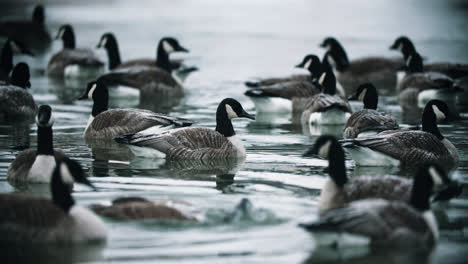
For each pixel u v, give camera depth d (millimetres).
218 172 15117
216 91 27891
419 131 16125
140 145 16391
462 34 42750
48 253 10047
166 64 30172
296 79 27203
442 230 11367
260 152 17297
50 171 13883
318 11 54500
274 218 11539
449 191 13500
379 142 15500
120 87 26734
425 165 11070
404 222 10359
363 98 21141
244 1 59000
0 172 14719
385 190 11617
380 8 55625
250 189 13539
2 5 53562
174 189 13469
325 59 27516
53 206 10633
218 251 10109
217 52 37719
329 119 21516
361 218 10188
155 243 10383
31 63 35094
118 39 41125
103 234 10508
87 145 17969
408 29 44969
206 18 51219
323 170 15273
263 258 9914
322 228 10008
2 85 22078
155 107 24203
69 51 32406
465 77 31016
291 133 19891
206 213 11719
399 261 9961
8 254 10023
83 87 28703
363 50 37688
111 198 12695
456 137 18750
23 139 18188
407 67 28672
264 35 43656
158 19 50469
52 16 50281
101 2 58219
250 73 31828
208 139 16484
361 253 10258
